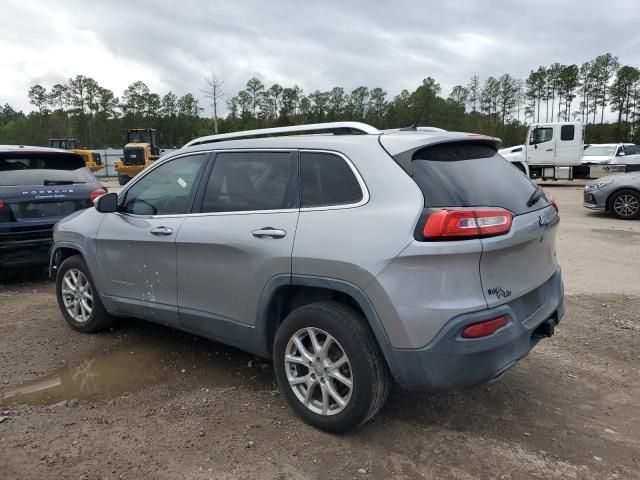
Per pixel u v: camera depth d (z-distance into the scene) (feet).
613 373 13.35
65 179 22.63
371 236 9.44
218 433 10.52
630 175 39.65
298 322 10.46
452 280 8.91
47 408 11.53
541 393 12.30
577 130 72.13
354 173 10.14
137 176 14.53
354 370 9.71
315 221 10.27
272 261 10.66
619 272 23.03
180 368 13.62
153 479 9.09
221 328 12.12
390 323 9.22
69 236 16.06
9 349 14.89
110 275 14.73
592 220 38.24
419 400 11.91
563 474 9.27
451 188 9.52
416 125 12.28
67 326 16.85
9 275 24.03
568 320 17.07
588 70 258.78
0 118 325.21
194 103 288.71
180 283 12.80
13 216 20.54
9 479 9.05
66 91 279.08
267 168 11.55
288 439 10.29
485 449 10.01
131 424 10.87
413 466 9.46
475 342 8.93
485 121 249.55
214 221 12.00
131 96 283.79
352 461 9.60
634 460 9.71
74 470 9.32
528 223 10.06
